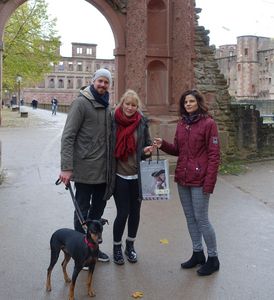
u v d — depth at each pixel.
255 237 6.58
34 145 17.38
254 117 14.10
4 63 34.59
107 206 8.20
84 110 5.16
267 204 8.72
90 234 4.40
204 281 5.00
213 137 5.02
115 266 5.39
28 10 34.28
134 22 11.86
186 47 12.27
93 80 5.27
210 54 13.12
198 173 5.08
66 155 5.04
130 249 5.57
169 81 12.61
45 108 70.56
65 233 4.64
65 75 97.69
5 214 7.59
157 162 5.25
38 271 5.20
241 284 4.94
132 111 5.23
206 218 5.18
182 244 6.21
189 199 5.30
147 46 12.39
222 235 6.66
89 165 5.23
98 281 4.96
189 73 12.38
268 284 4.95
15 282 4.91
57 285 4.84
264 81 76.69
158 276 5.12
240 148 13.91
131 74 11.94
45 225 6.97
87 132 5.21
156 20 12.53
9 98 81.69
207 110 5.17
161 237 6.50
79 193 5.35
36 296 4.59
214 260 5.21
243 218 7.64
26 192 9.29
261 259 5.69
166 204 8.44
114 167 5.29
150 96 12.76
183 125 5.21
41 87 96.38
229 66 80.62
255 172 12.31
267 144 14.48
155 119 12.03
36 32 34.88
